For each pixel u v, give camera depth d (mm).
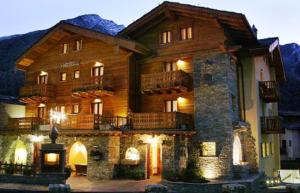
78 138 23859
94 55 26609
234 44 24016
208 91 22688
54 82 28703
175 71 22625
